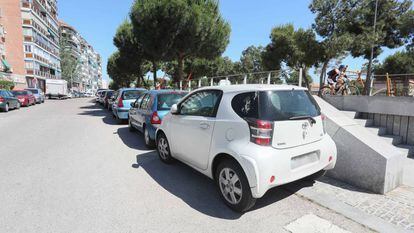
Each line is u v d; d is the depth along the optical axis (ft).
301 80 24.50
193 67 105.40
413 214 10.16
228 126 10.85
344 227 9.46
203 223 9.87
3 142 23.80
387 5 54.54
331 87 29.17
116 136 26.84
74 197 12.09
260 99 10.18
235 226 9.66
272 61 75.66
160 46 46.80
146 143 21.62
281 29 72.38
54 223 9.84
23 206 11.17
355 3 50.03
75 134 27.94
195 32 44.24
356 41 48.47
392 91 26.53
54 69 192.03
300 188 12.73
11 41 135.44
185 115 14.28
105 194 12.44
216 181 11.82
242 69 164.96
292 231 9.27
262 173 9.43
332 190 12.46
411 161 16.67
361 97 21.58
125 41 77.20
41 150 20.81
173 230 9.41
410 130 19.11
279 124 9.82
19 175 14.96
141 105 24.48
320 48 52.39
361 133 13.43
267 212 10.66
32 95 78.02
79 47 292.61
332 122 13.79
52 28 188.85
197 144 12.83
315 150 11.02
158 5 42.55
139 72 99.40
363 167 12.51
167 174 15.26
